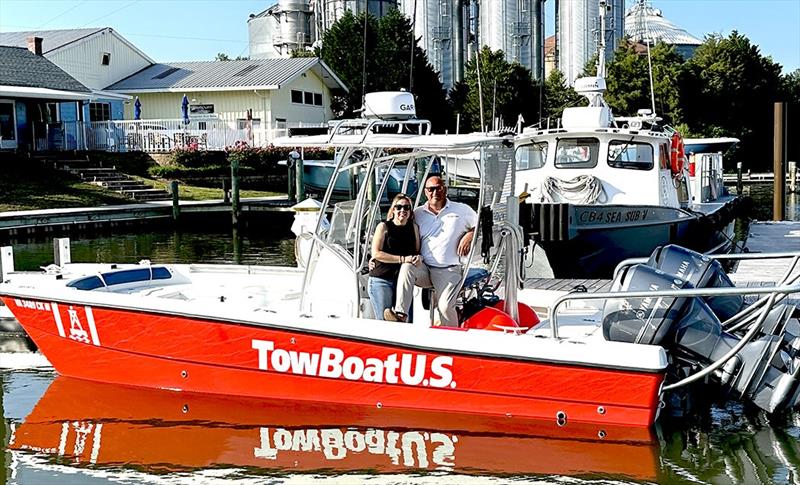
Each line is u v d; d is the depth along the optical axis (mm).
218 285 9133
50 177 28078
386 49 40562
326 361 6629
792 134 56188
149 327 7145
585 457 5840
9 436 6418
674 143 14750
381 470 5715
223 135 33500
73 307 7449
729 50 54438
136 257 18500
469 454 5926
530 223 12234
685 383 6176
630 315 6266
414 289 6910
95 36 39062
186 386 7188
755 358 6164
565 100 43844
